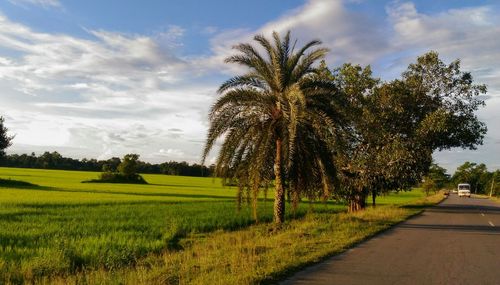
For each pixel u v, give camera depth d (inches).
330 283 340.8
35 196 1558.8
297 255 448.5
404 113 1251.8
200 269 374.3
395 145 1175.0
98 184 2957.7
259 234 665.6
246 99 767.7
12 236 621.3
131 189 2440.9
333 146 772.0
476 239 647.8
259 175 757.9
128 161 3521.2
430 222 941.2
